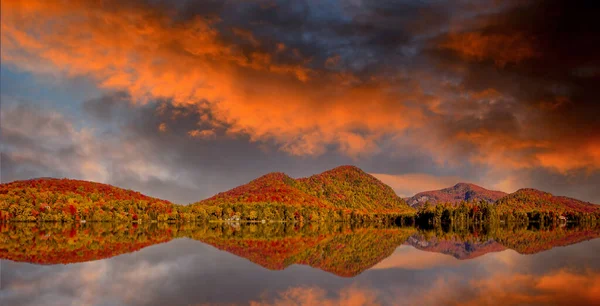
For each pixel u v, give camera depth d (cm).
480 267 6222
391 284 4934
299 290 4606
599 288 4766
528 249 8756
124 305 4016
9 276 5369
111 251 7850
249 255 7462
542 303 4094
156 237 11019
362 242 10300
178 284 4906
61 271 5734
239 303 4056
